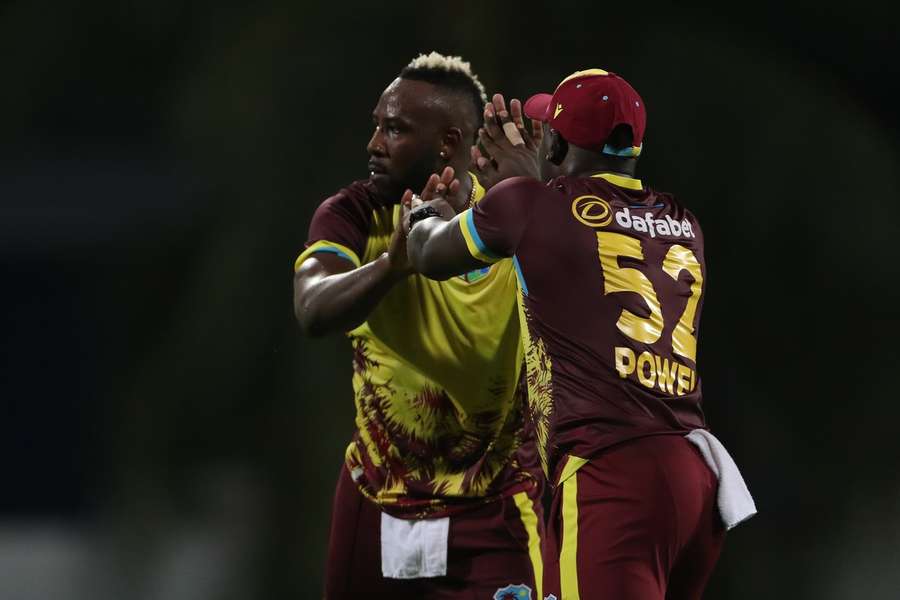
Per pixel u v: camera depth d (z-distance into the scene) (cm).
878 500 3759
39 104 5347
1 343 6725
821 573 3744
